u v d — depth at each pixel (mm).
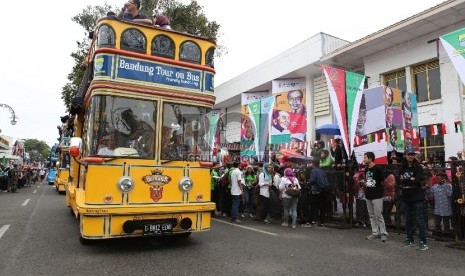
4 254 5953
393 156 9836
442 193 7699
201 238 7508
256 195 11094
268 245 6934
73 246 6555
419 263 5715
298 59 19000
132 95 6148
